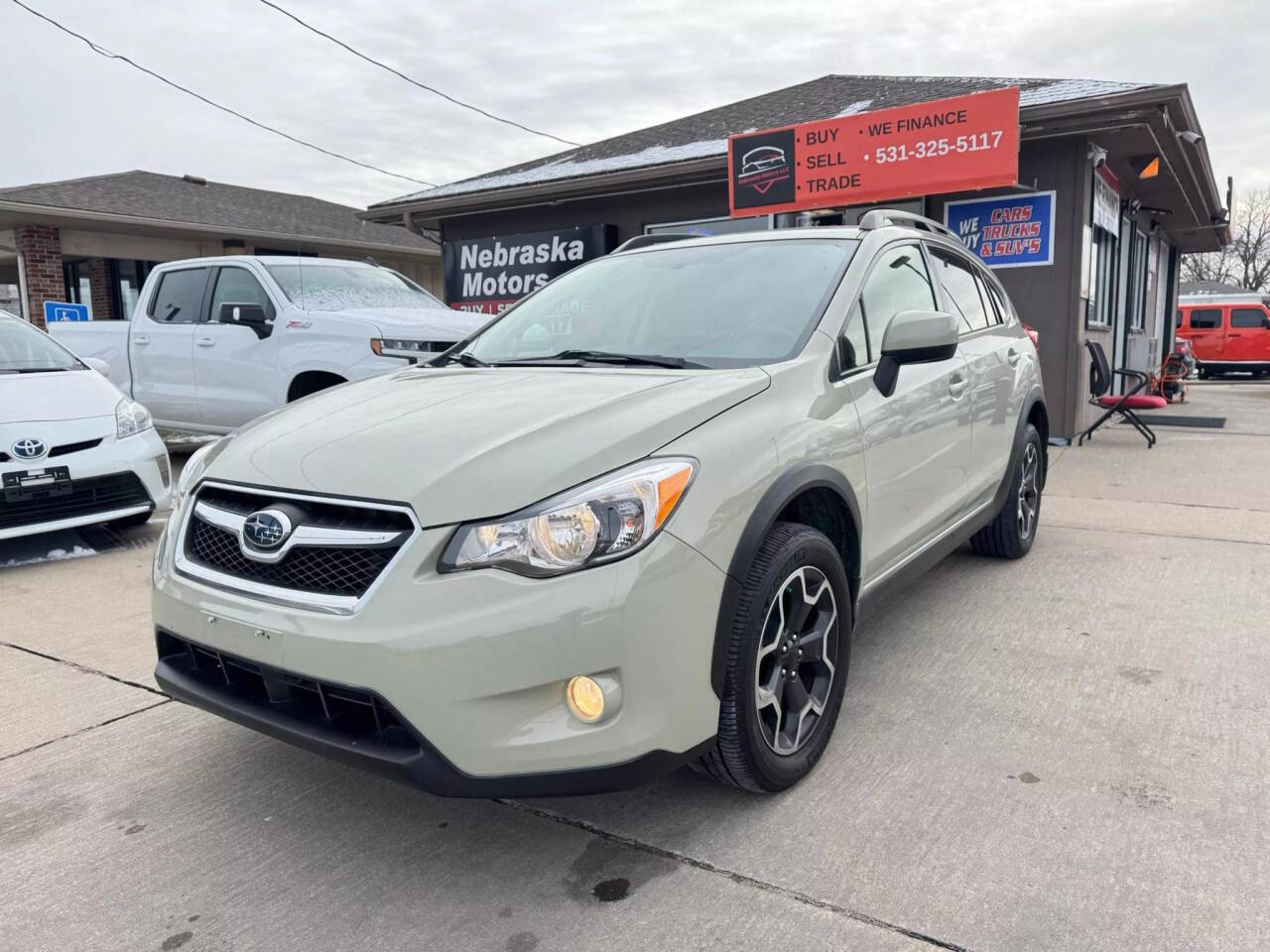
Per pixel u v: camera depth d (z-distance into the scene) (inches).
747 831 97.4
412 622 80.7
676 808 102.5
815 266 131.0
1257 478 282.0
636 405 96.1
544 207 485.1
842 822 98.3
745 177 372.5
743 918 83.7
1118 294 469.7
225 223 709.9
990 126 316.2
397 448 91.9
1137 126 317.4
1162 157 385.4
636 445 88.9
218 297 297.9
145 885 92.0
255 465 97.6
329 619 84.0
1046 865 89.7
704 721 90.3
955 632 154.2
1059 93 341.4
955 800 102.0
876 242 137.9
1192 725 118.3
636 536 83.7
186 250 714.2
